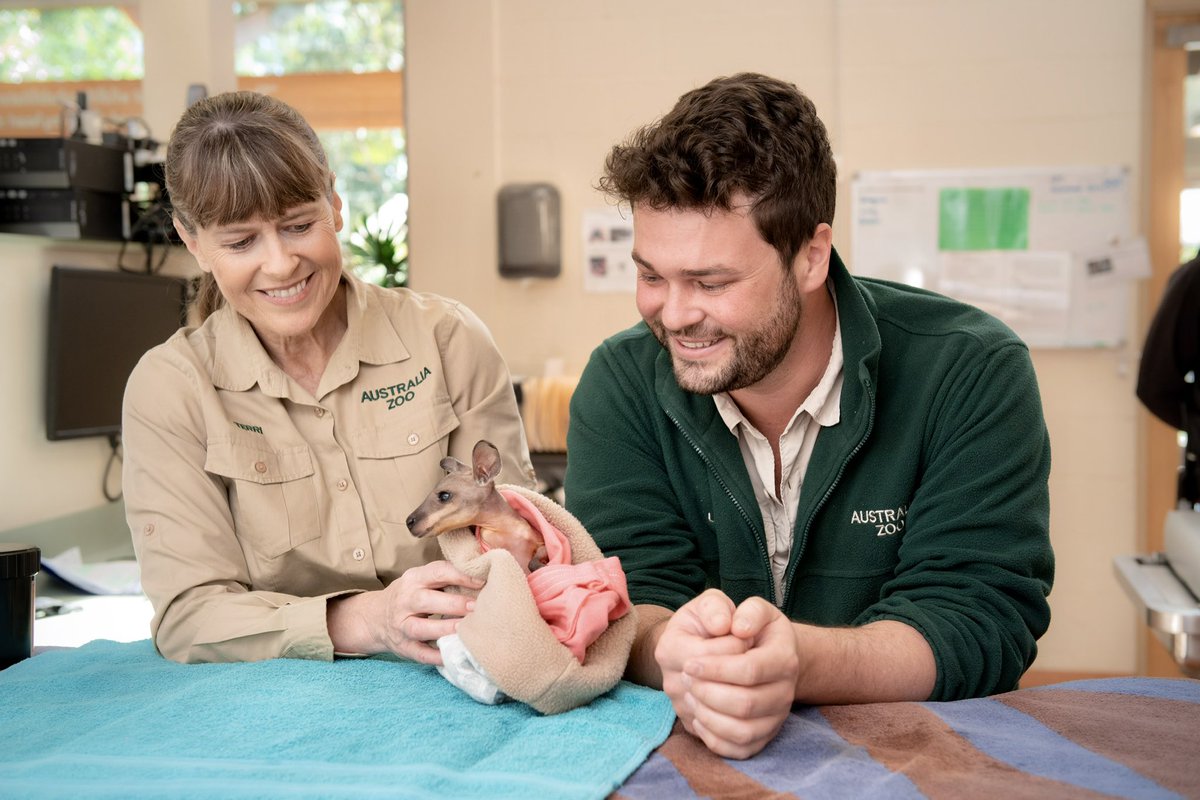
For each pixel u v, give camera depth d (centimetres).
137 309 268
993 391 119
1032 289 372
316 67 500
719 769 85
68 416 243
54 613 217
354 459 134
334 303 137
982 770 82
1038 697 102
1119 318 370
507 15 389
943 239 375
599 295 391
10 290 232
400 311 141
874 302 129
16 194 252
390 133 509
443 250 396
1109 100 367
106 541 266
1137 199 367
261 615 116
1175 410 258
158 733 90
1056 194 370
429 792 77
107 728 92
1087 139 368
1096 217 368
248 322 133
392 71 493
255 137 115
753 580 129
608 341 142
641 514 131
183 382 129
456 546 102
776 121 105
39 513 241
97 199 261
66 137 261
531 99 390
